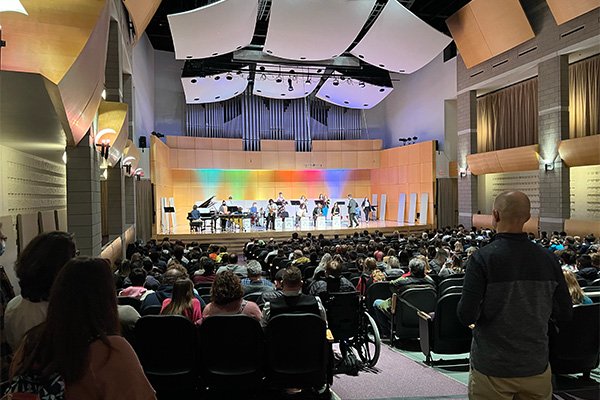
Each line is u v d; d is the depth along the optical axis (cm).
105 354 130
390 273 629
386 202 2377
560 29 1420
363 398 364
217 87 1997
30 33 416
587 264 611
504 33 1577
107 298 137
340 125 2444
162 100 2167
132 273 482
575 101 1494
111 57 982
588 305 363
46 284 170
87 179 688
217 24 1364
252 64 1900
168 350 315
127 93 1365
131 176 1348
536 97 1664
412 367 447
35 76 363
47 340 129
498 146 1867
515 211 211
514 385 200
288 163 2331
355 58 1981
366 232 1345
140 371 135
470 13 1623
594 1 1265
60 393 126
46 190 734
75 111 500
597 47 1353
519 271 203
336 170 2480
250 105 2298
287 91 2180
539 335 203
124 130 852
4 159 554
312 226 2041
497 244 210
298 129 2362
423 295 512
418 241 1119
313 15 1405
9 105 425
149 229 1634
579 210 1577
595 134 1421
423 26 1519
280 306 348
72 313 129
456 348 439
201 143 2167
